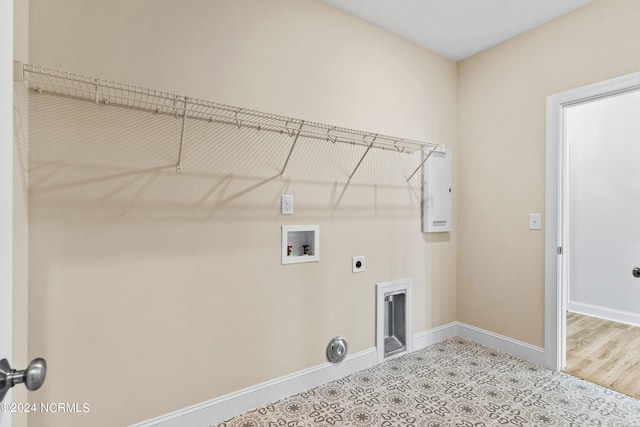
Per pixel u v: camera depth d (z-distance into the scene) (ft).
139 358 5.18
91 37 4.80
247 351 6.20
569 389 6.87
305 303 6.92
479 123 9.39
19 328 4.09
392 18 7.79
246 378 6.19
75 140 4.70
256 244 6.29
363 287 7.84
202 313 5.72
